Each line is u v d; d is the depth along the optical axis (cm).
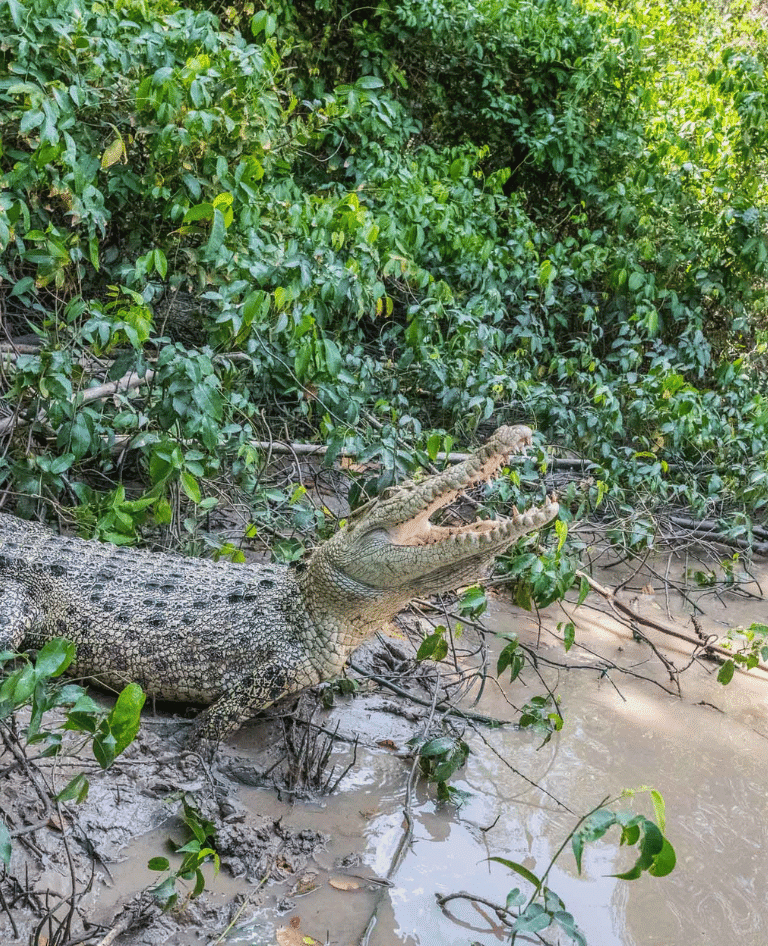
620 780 402
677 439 731
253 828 327
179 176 586
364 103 743
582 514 689
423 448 610
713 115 1020
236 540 556
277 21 834
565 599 596
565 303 905
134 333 459
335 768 380
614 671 512
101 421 527
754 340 1049
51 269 481
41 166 498
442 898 310
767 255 943
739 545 716
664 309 977
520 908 309
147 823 326
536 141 946
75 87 525
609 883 332
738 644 562
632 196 968
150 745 364
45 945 259
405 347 725
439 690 454
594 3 1045
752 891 334
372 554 370
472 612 452
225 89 577
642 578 652
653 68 1031
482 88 966
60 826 287
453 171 872
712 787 405
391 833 344
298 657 383
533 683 485
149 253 491
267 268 561
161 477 454
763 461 754
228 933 281
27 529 451
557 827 362
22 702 250
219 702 378
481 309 766
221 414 478
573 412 741
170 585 413
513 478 573
